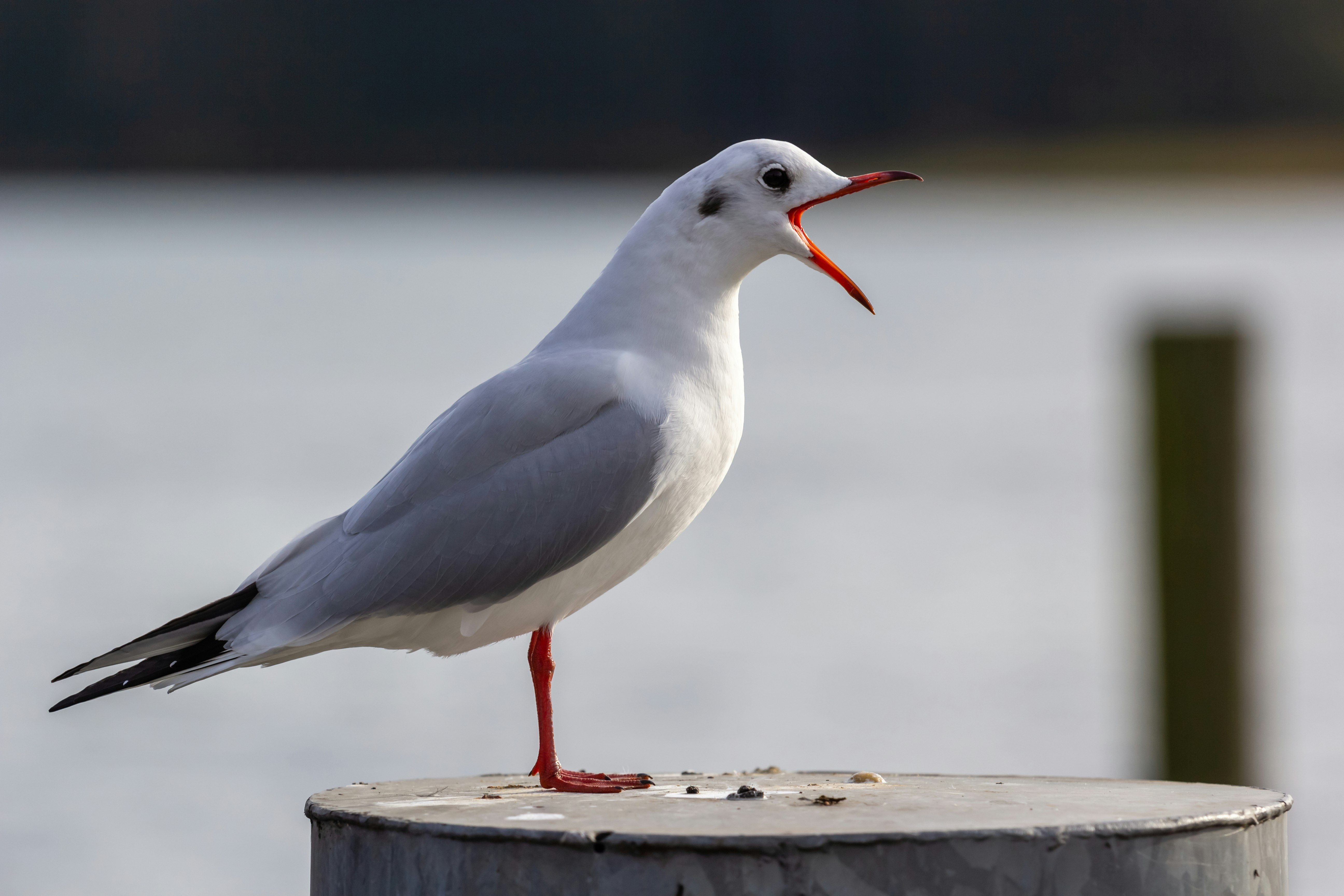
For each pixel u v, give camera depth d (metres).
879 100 72.50
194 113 76.81
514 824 3.82
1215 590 9.02
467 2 75.06
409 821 3.91
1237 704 9.05
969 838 3.67
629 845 3.66
